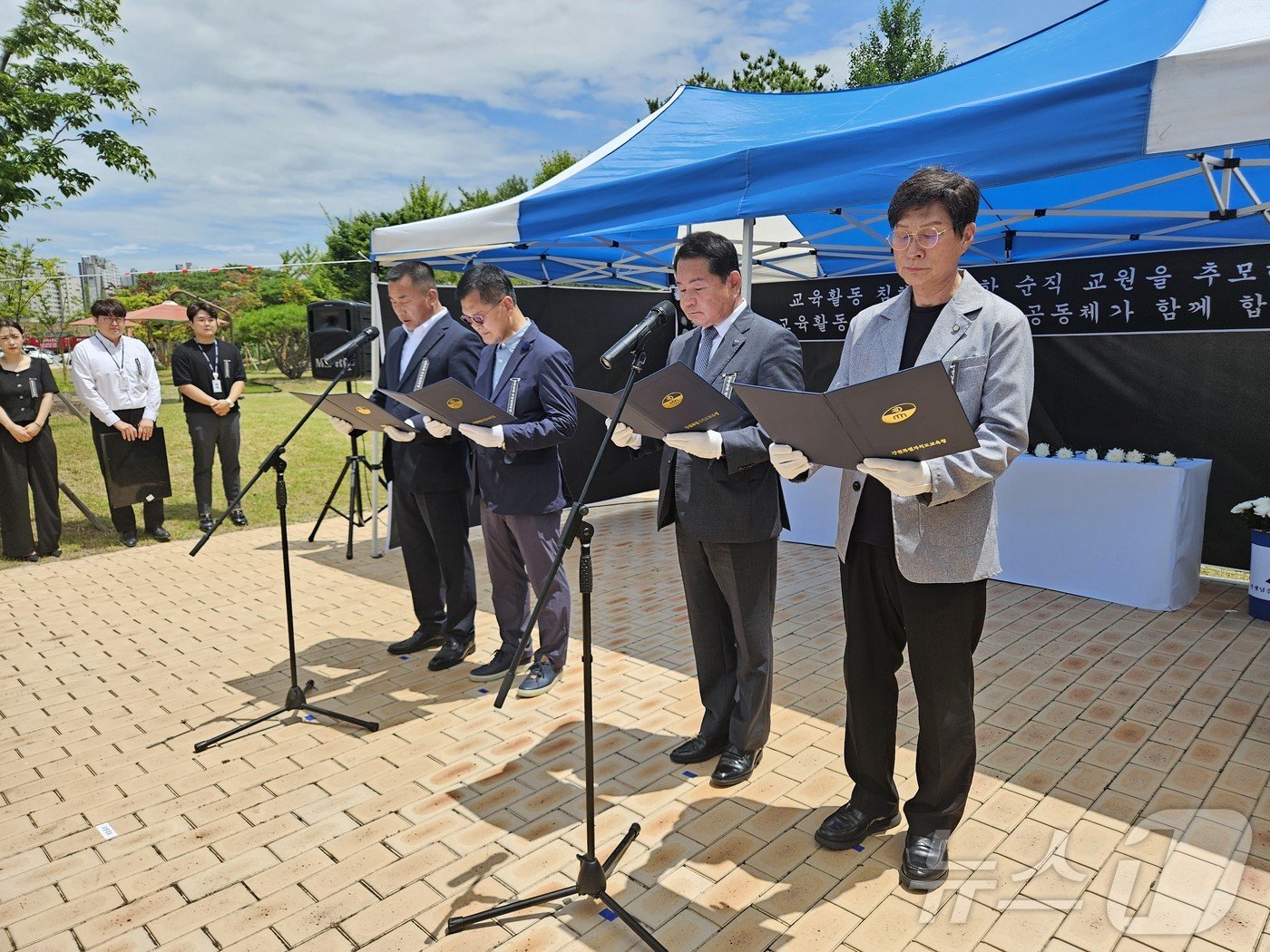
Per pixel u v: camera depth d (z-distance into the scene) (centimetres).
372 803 277
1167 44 306
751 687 272
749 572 260
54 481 616
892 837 248
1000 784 277
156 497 654
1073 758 294
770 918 214
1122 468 456
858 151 322
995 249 672
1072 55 378
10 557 605
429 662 398
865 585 219
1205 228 554
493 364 350
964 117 293
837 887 226
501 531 357
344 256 2819
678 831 255
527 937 212
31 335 1764
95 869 245
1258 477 503
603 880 213
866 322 217
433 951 207
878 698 231
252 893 232
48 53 1064
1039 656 390
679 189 380
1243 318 509
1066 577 484
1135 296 550
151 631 455
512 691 361
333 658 409
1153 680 361
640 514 741
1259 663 379
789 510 636
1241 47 231
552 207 433
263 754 312
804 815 262
